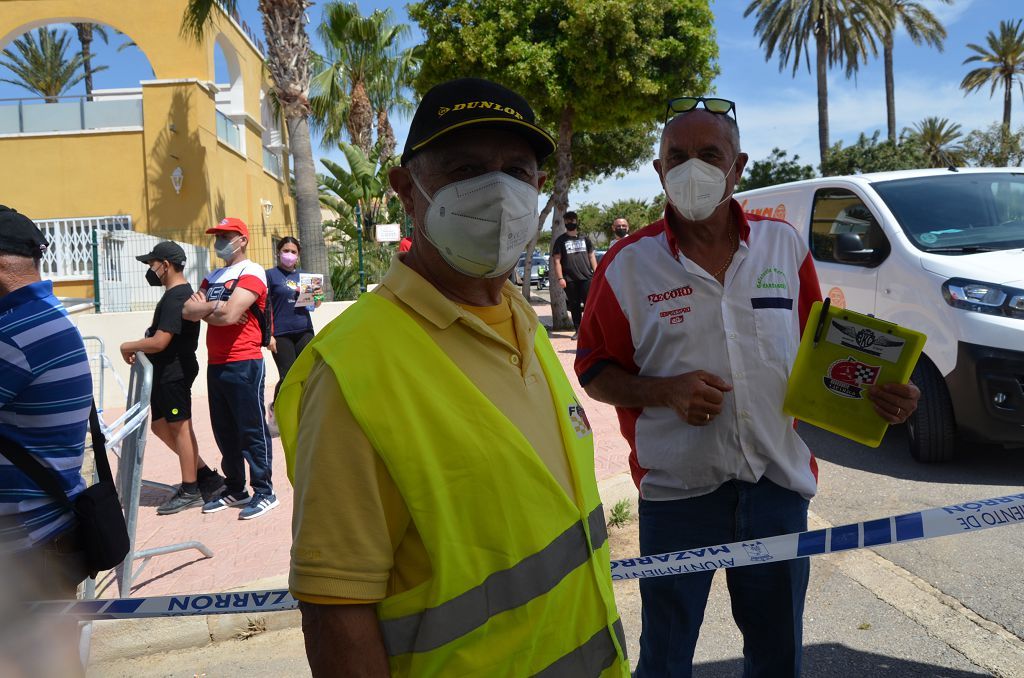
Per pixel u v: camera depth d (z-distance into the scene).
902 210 5.98
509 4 13.30
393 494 1.23
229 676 3.40
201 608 1.96
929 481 5.23
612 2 12.41
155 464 6.81
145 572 4.33
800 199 7.18
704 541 2.35
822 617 3.53
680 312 2.31
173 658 3.59
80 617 2.10
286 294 7.45
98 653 3.60
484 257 1.41
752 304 2.29
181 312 5.20
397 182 1.54
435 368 1.30
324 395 1.23
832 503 4.97
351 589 1.17
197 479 5.58
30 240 2.26
